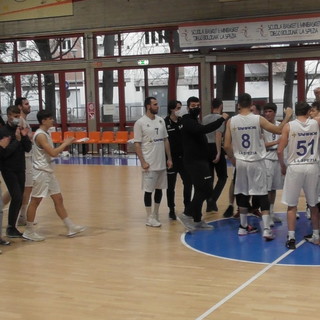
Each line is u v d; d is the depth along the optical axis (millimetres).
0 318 4047
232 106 17047
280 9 15969
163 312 4051
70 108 18938
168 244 6223
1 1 19016
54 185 6648
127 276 5031
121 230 7039
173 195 7574
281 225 7066
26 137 6613
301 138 5734
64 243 6430
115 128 18484
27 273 5227
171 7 17172
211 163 7723
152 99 7012
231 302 4219
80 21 18266
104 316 4012
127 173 13094
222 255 5676
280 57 16406
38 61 18953
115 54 18172
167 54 17516
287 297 4297
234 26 16219
